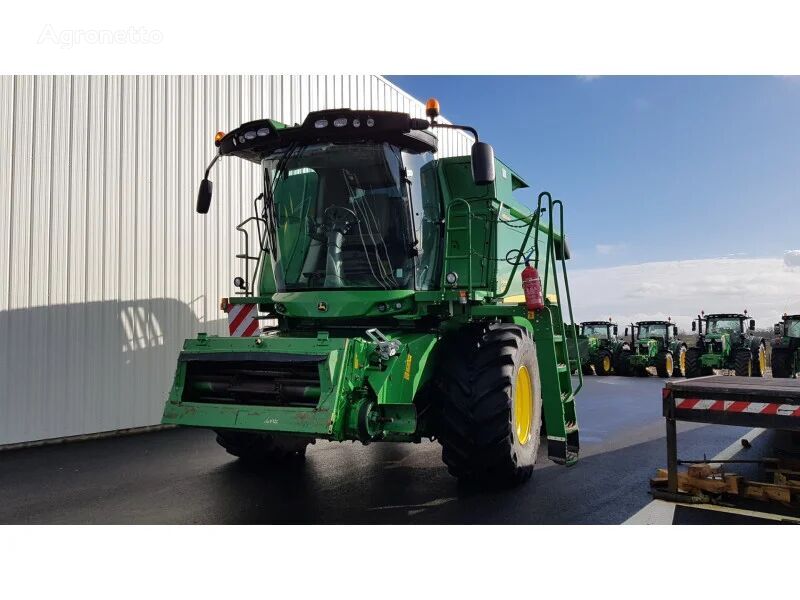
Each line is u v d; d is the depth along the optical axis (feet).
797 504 14.48
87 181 23.54
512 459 15.78
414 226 16.70
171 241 26.50
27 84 21.85
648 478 17.51
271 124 16.51
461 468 15.76
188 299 27.20
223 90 28.78
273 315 19.20
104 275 24.00
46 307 22.21
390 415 14.20
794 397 13.55
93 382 23.59
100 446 22.27
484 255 19.06
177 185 26.84
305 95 32.73
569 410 19.36
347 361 13.51
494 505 14.85
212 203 28.35
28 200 21.77
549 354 16.97
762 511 14.30
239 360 14.33
